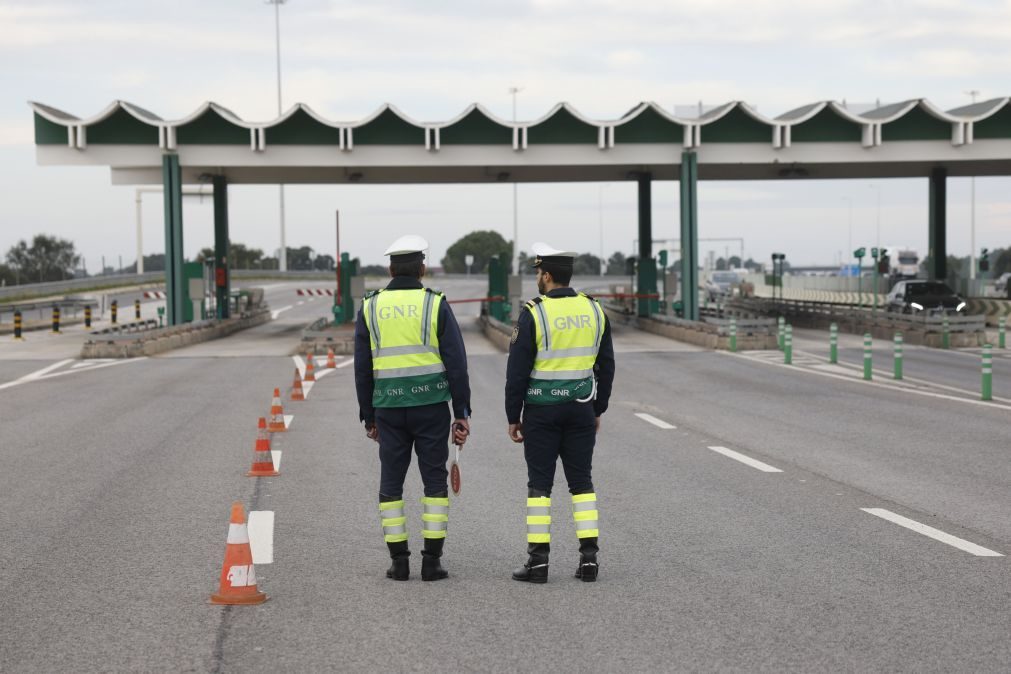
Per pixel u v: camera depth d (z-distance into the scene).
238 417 23.80
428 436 9.86
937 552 11.05
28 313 82.56
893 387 30.22
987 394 26.70
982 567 10.41
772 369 36.59
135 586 9.87
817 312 64.94
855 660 7.68
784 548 11.26
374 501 14.09
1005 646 7.98
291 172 59.12
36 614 8.98
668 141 52.22
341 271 60.69
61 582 10.01
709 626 8.52
